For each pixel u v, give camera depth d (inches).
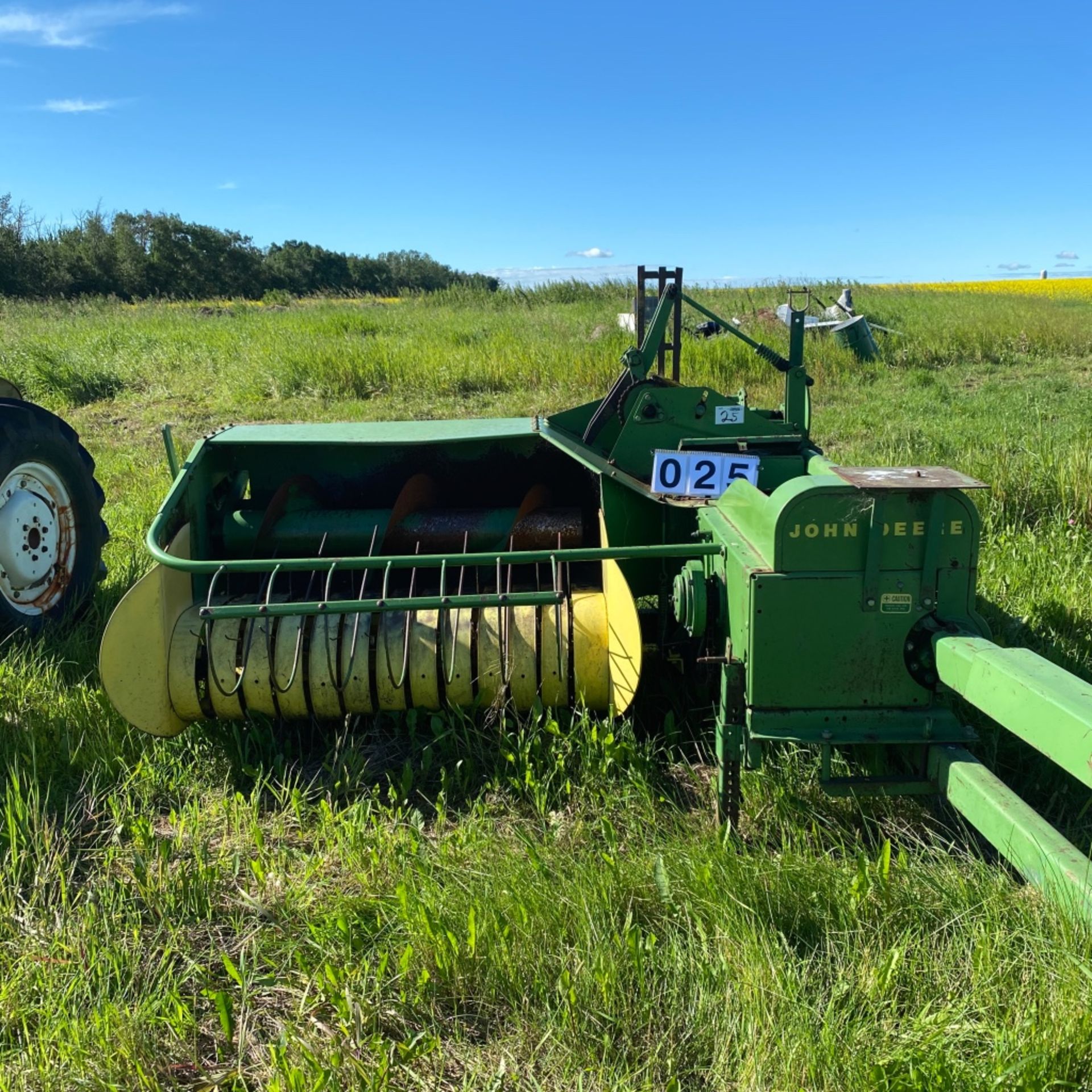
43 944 106.0
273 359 530.9
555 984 96.9
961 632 111.4
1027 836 94.3
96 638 192.9
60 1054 90.2
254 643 145.7
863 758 135.3
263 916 112.8
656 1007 93.4
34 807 130.3
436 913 105.6
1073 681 89.8
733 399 189.3
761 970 92.1
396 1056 90.1
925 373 524.4
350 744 151.7
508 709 148.6
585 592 154.3
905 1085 78.9
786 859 112.5
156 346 610.9
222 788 142.3
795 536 113.1
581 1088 85.0
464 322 733.9
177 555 153.6
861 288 1071.6
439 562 132.7
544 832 124.6
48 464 193.8
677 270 181.2
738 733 121.2
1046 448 279.3
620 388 178.7
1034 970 87.5
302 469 193.2
